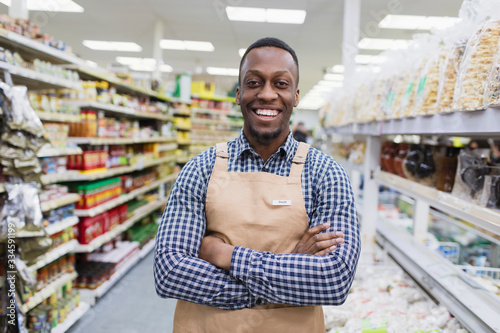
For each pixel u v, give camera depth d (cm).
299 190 96
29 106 198
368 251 231
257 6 558
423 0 507
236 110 727
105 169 330
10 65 199
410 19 594
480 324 122
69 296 274
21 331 197
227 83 1234
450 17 579
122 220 385
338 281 86
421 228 236
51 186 254
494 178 123
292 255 88
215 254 91
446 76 128
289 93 95
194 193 99
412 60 176
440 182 157
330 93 425
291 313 93
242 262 87
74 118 283
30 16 645
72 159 295
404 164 188
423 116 148
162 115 519
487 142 192
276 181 97
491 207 119
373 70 258
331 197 95
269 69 93
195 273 89
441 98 128
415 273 178
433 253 189
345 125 301
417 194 167
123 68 477
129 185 400
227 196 97
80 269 323
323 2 532
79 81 281
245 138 102
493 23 111
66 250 256
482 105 106
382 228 243
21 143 195
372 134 224
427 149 184
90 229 307
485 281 160
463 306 134
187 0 548
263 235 95
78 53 966
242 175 98
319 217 95
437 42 161
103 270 323
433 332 140
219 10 548
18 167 195
